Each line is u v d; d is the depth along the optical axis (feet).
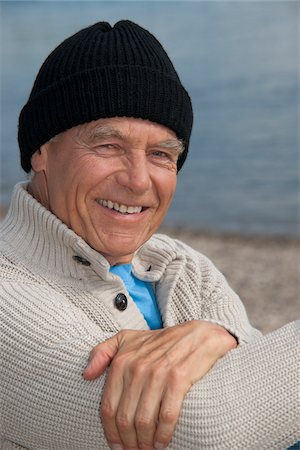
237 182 67.72
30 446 8.98
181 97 9.45
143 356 8.15
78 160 9.20
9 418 8.75
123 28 9.39
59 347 8.53
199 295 10.75
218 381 8.19
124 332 8.50
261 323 32.04
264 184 66.64
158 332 8.48
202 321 8.66
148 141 9.18
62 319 8.84
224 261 43.93
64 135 9.33
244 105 102.27
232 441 8.04
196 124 93.66
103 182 9.21
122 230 9.40
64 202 9.44
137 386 7.98
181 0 289.33
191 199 63.16
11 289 9.08
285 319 32.45
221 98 107.65
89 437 8.29
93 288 9.53
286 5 232.94
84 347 8.53
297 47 148.56
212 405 8.04
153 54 9.29
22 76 146.20
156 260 10.55
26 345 8.63
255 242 49.49
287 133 85.10
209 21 206.90
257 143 81.71
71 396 8.32
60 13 274.77
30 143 9.71
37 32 220.23
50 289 9.31
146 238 9.82
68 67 9.20
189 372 8.11
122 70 9.04
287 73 121.19
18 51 184.24
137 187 9.12
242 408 8.08
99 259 9.35
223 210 59.52
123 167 9.17
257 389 8.16
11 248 9.62
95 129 9.07
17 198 9.68
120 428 7.99
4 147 87.71
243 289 37.35
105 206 9.36
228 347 8.55
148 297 10.31
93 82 9.02
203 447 8.00
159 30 194.49
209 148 81.41
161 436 7.95
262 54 142.61
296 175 68.44
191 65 135.74
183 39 173.99
